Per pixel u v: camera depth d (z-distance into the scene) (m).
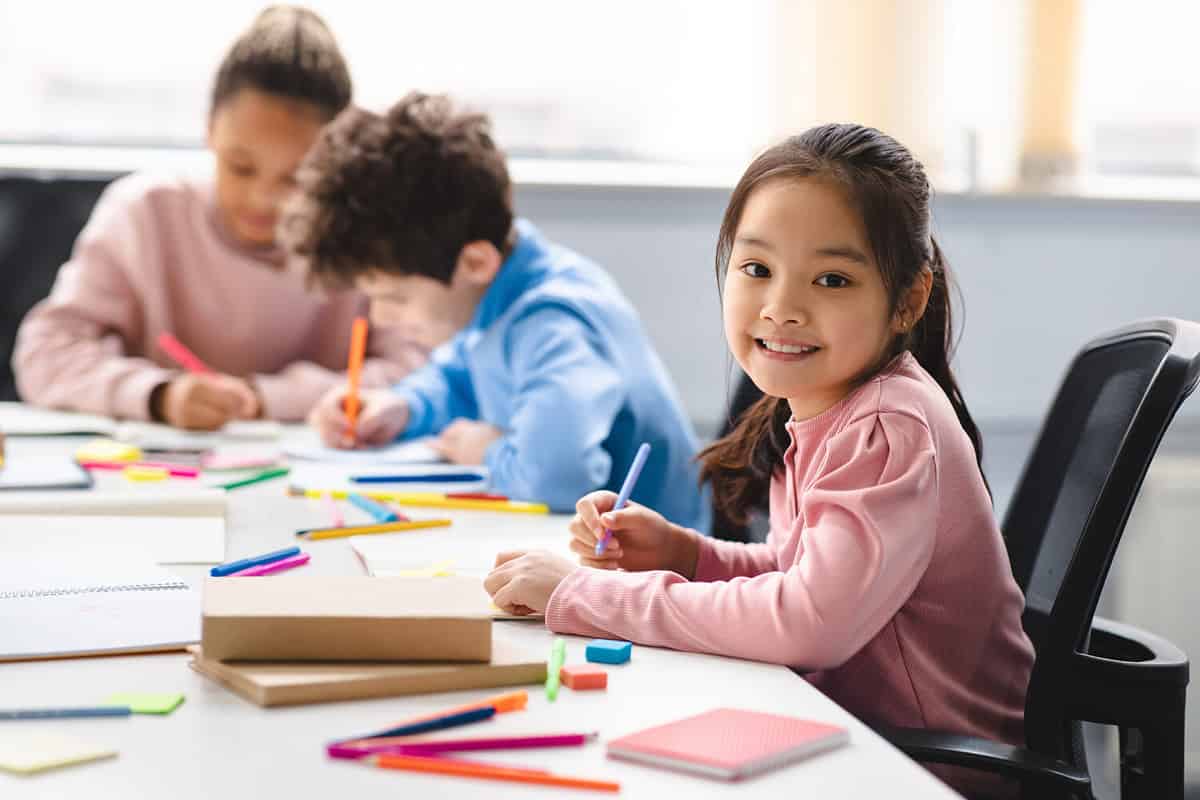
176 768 0.63
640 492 1.58
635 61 2.68
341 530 1.20
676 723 0.69
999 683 0.99
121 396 1.95
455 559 1.09
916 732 0.85
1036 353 2.78
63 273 2.22
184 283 2.24
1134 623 2.54
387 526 1.23
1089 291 2.79
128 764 0.64
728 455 1.20
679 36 2.66
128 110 2.62
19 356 2.13
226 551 1.12
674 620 0.86
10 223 2.31
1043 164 2.73
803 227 0.92
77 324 2.15
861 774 0.64
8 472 1.42
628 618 0.87
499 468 1.45
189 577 1.01
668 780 0.63
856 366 0.95
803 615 0.82
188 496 1.30
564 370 1.47
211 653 0.75
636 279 2.64
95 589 0.94
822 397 1.00
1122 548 2.55
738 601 0.85
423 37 2.61
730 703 0.75
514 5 2.64
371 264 1.61
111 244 2.20
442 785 0.61
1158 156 2.88
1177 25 2.83
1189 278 2.83
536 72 2.67
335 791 0.61
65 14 2.58
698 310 2.66
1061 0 2.70
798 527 0.99
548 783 0.62
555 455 1.39
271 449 1.74
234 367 2.28
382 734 0.67
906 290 0.97
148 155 2.61
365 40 2.58
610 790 0.61
